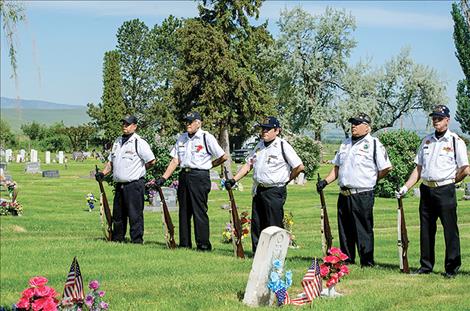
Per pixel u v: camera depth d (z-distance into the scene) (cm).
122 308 834
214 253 1324
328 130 6675
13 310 670
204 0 6053
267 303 845
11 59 1382
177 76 5894
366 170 1145
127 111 9319
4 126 8581
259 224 1234
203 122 5803
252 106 5925
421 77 6769
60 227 2130
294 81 6681
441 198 1071
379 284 995
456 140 1070
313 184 4850
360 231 1156
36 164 6109
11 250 1391
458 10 6888
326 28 6575
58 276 1095
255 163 1221
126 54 9288
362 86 6731
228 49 5900
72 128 10875
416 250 1532
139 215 1477
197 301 864
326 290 902
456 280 1038
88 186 4484
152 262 1200
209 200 3584
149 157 1461
